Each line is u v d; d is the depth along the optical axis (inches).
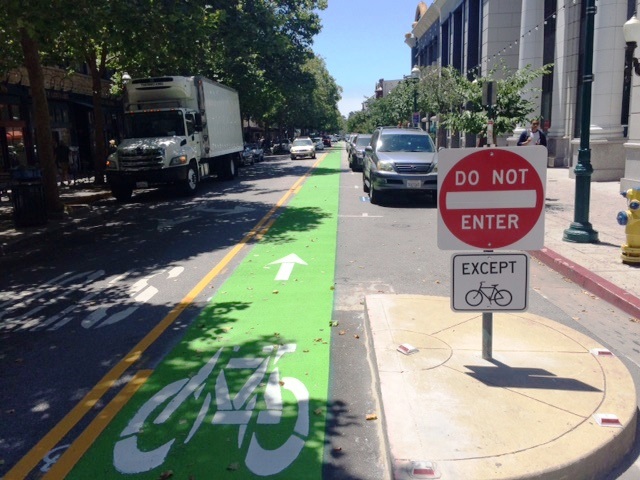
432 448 133.5
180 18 563.2
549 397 156.6
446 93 971.9
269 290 291.7
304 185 835.4
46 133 554.6
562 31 920.9
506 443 135.0
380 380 168.2
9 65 713.6
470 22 1365.7
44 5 417.4
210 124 842.2
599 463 133.1
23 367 207.0
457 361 181.3
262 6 1038.4
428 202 619.8
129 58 709.9
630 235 304.8
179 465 141.3
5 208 640.4
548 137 964.0
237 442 150.7
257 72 1269.7
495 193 169.8
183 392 180.4
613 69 713.6
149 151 695.7
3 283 329.7
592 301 265.0
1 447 153.5
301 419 161.8
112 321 254.1
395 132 645.9
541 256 341.1
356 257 362.0
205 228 486.9
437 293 283.0
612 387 161.9
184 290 297.9
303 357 204.8
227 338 225.8
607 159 718.5
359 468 138.9
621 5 711.7
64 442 154.9
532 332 207.3
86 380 194.2
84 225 534.0
